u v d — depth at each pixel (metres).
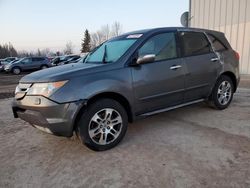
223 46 5.31
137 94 3.92
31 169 3.28
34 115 3.46
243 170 2.96
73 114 3.35
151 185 2.77
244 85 8.60
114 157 3.46
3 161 3.54
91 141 3.55
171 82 4.30
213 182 2.75
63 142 4.08
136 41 4.08
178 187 2.70
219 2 11.80
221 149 3.52
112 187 2.78
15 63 23.86
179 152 3.49
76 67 3.83
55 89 3.33
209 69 4.88
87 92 3.43
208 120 4.79
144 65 4.00
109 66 3.74
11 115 5.98
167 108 4.44
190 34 4.72
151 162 3.26
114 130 3.76
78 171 3.16
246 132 4.11
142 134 4.25
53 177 3.05
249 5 10.43
